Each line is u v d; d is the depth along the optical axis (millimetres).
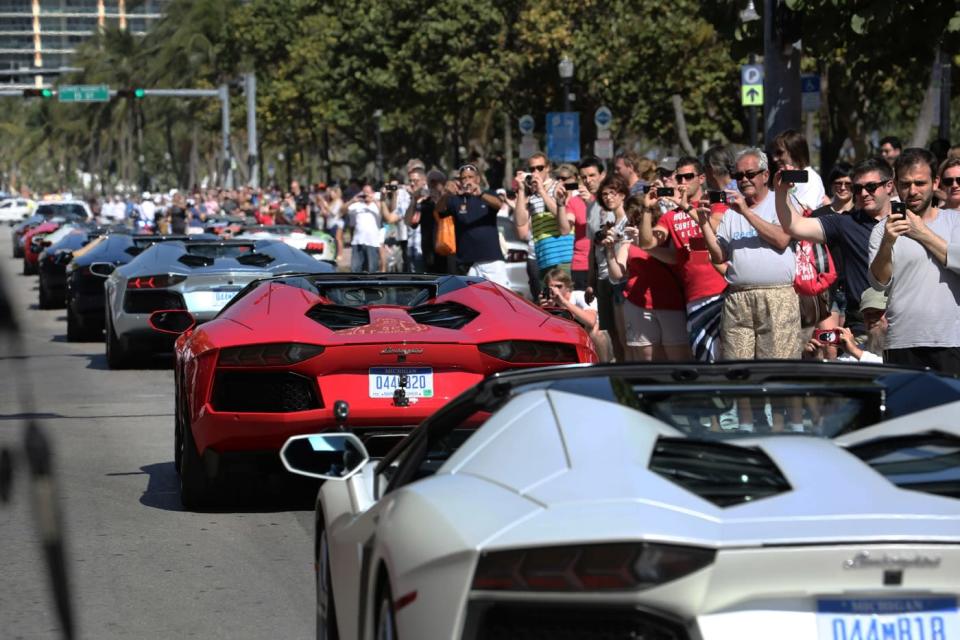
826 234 15531
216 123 147250
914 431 5871
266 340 12523
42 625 9406
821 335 14094
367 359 12523
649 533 4602
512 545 4680
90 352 30797
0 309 2996
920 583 4727
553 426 5484
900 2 23094
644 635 4656
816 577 4660
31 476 3467
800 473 5094
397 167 123875
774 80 23500
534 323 13344
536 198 26594
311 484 14523
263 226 45938
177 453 15227
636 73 73438
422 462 7621
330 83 99875
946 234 13125
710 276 16516
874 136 97375
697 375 6555
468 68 86625
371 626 5879
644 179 21781
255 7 121750
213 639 9070
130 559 11422
